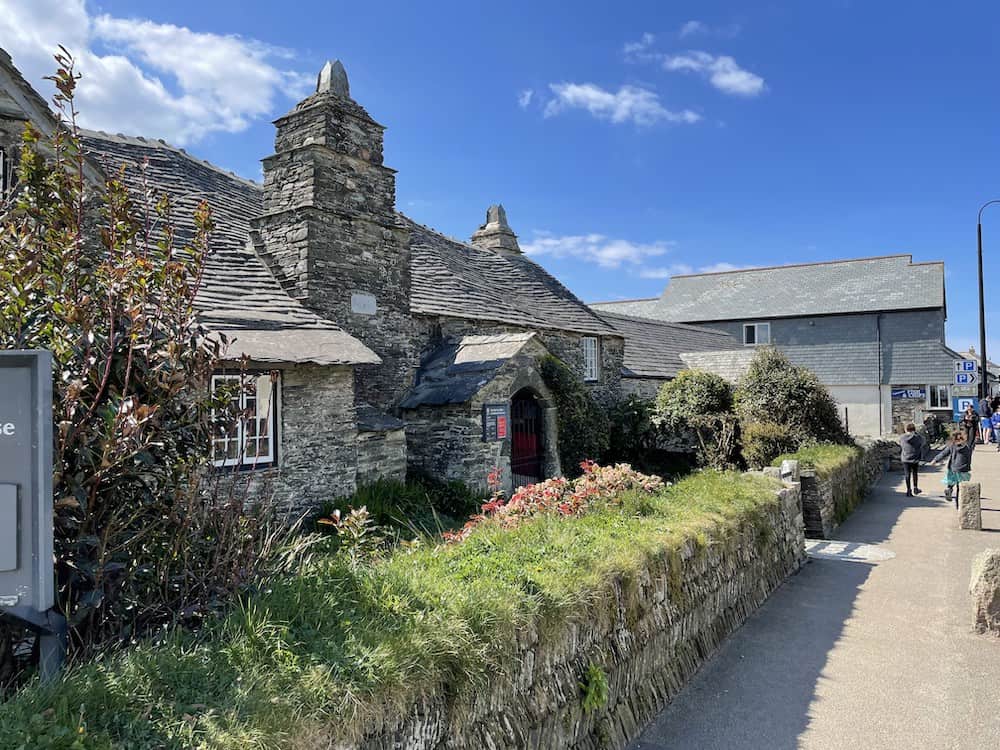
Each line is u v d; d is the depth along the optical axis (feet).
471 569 13.89
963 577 28.71
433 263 54.75
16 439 8.61
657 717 16.71
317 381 32.83
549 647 13.10
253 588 11.62
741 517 24.38
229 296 33.73
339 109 39.04
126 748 7.36
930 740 15.65
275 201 39.32
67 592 10.66
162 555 11.17
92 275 11.71
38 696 7.84
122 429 10.02
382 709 9.25
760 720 16.63
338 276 38.52
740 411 56.85
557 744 13.07
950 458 45.83
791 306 124.98
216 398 12.19
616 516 20.44
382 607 11.19
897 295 115.96
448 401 39.96
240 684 8.69
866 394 115.24
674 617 18.49
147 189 13.69
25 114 25.30
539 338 46.60
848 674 19.29
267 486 14.58
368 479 36.50
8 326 10.47
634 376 73.56
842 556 33.06
